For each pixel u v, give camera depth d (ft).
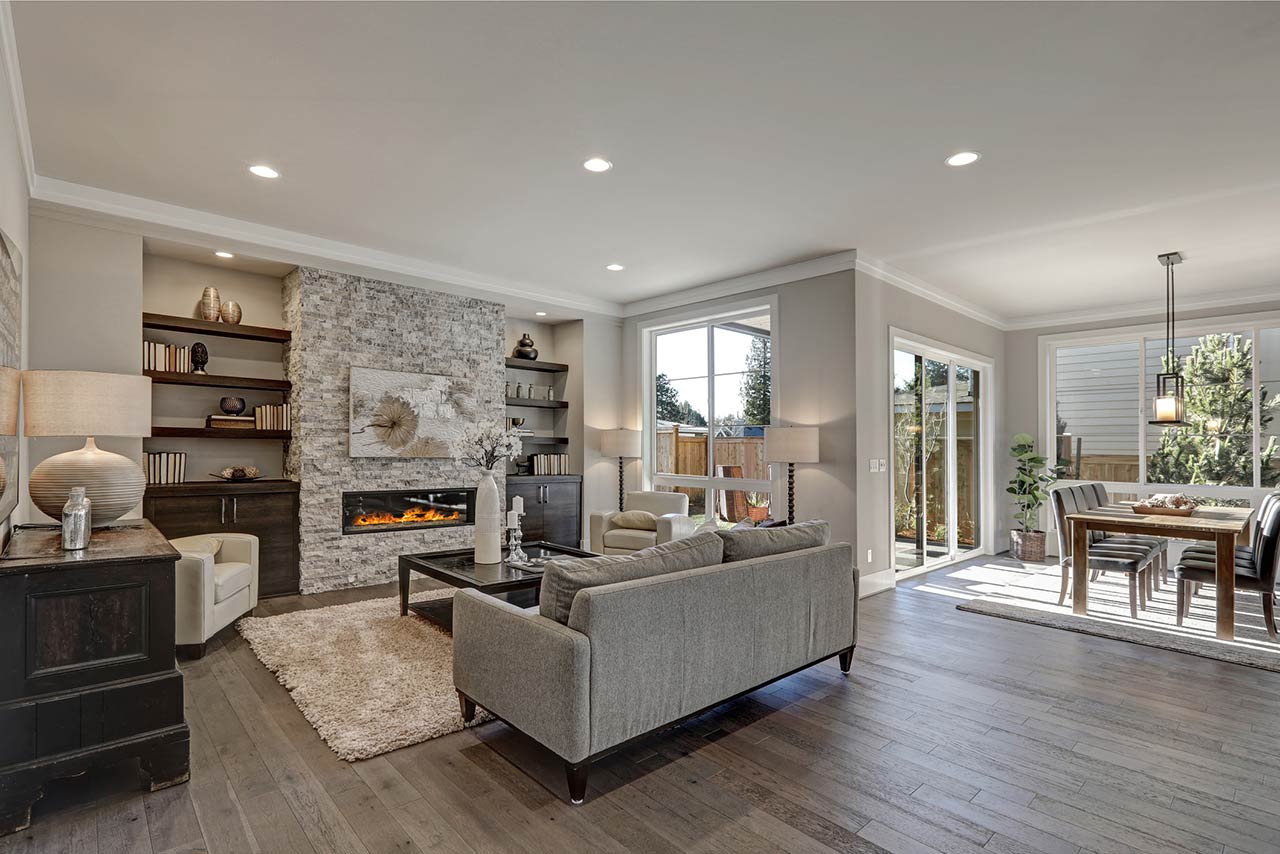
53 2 7.55
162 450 16.40
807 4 7.57
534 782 7.64
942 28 8.00
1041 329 24.25
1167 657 12.32
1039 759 8.25
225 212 14.55
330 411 17.38
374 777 7.71
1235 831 6.73
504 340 21.25
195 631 11.70
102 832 6.63
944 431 21.84
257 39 8.30
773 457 17.25
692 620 8.34
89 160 11.87
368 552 17.95
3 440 7.68
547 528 22.29
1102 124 10.36
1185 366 21.38
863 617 15.11
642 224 15.19
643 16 7.82
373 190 13.26
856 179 12.58
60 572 7.08
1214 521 14.44
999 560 22.77
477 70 9.00
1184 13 7.64
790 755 8.34
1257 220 14.43
